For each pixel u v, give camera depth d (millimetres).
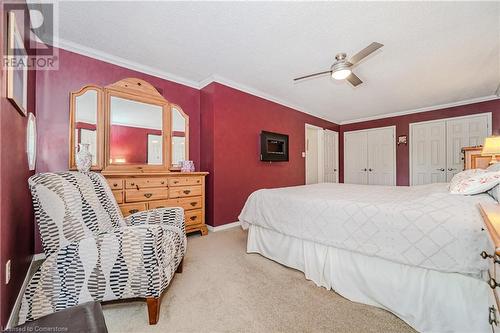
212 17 1903
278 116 4180
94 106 2445
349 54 2510
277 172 4152
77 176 1539
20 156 1481
